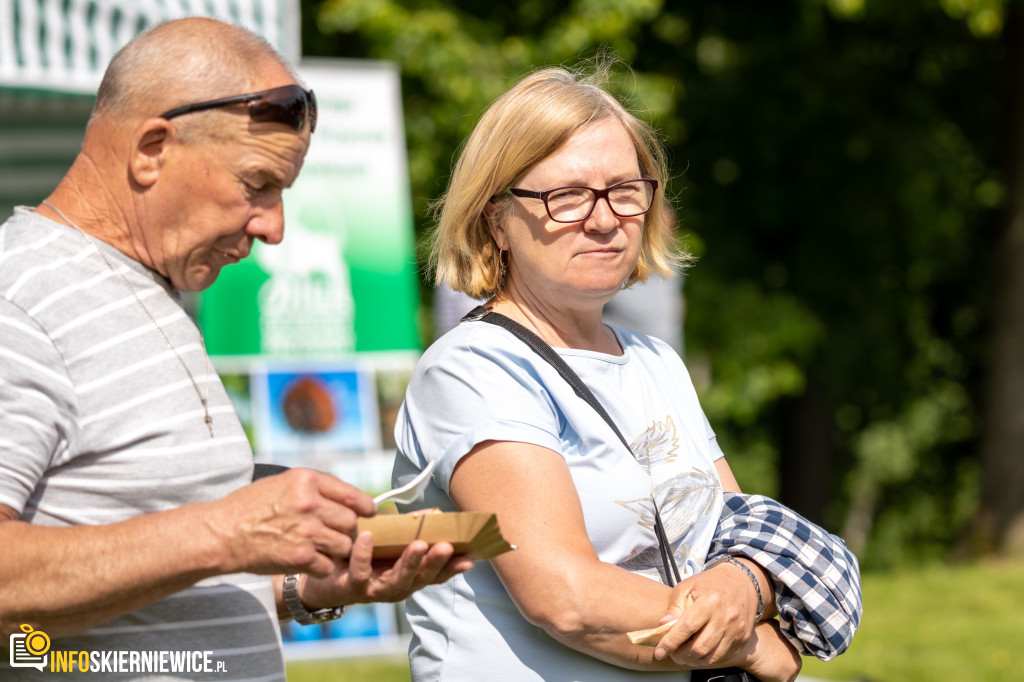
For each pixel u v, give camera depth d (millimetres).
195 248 3186
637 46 20781
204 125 3102
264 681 3367
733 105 21422
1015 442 19953
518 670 3512
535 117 3688
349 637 9438
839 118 21719
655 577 3604
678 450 3803
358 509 2896
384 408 12539
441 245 3986
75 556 2768
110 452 3059
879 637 10367
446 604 3670
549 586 3275
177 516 2824
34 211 3236
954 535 30859
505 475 3373
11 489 2826
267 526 2793
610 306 8086
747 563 3611
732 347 20688
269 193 3242
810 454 25875
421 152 17406
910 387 27281
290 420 9914
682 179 21391
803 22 20812
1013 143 20500
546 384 3553
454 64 16672
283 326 10070
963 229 24938
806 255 22547
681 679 3600
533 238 3670
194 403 3225
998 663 9312
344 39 19094
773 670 3604
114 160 3160
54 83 7824
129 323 3141
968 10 18016
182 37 3154
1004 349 20312
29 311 2990
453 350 3598
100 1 7918
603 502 3510
